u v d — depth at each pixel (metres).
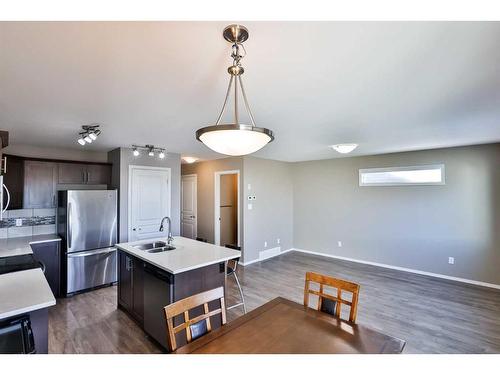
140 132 3.18
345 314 3.18
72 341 2.55
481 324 2.92
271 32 1.20
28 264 2.58
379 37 1.25
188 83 1.76
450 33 1.22
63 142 3.82
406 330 2.80
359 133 3.27
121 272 3.23
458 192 4.30
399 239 4.94
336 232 5.85
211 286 2.61
